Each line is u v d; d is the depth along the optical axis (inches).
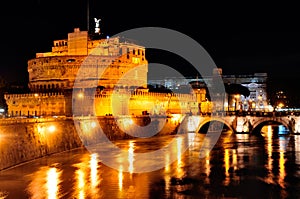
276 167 3319.4
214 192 2522.1
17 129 3412.9
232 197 2416.3
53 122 4097.0
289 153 4079.7
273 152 4163.4
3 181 2773.1
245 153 4121.6
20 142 3442.4
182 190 2568.9
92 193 2481.5
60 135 4190.5
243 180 2847.0
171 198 2389.3
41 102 6732.3
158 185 2694.4
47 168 3223.4
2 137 3157.0
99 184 2706.7
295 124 5905.5
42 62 7440.9
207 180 2849.4
